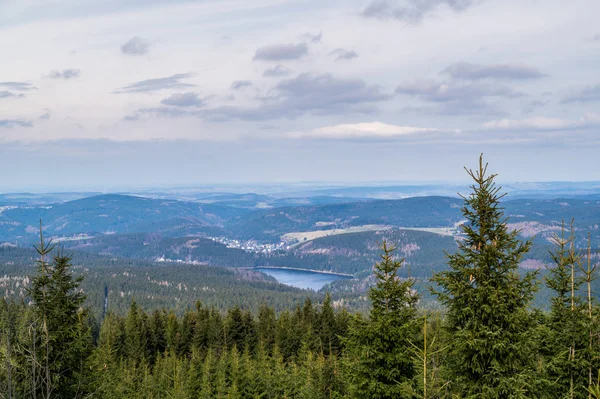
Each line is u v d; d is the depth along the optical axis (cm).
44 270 3072
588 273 2709
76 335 3134
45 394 2508
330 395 3859
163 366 7725
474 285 2289
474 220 2305
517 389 2055
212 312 10550
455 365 2273
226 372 6419
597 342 2558
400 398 2433
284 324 9550
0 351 2000
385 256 2706
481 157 2286
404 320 2572
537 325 2219
